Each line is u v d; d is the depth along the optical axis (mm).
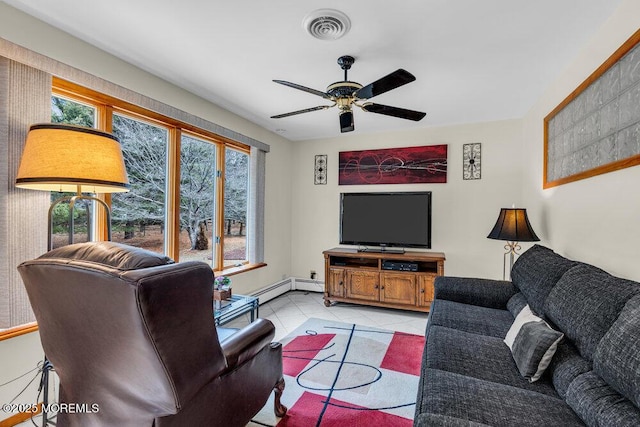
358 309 3955
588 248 2068
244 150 3949
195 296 1108
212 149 3521
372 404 1969
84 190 1885
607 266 1845
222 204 3609
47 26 1930
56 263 1057
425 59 2385
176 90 2873
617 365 1003
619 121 1713
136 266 1008
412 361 2539
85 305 1037
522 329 1620
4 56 1666
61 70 1930
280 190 4645
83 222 2281
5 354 1745
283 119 3869
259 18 1896
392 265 3824
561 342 1460
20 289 1763
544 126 2891
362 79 2730
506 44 2172
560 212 2535
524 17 1872
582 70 2195
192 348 1119
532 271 2102
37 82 1825
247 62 2449
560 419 1098
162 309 992
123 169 1756
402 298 3781
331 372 2361
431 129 4188
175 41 2152
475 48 2229
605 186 1867
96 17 1884
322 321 3492
